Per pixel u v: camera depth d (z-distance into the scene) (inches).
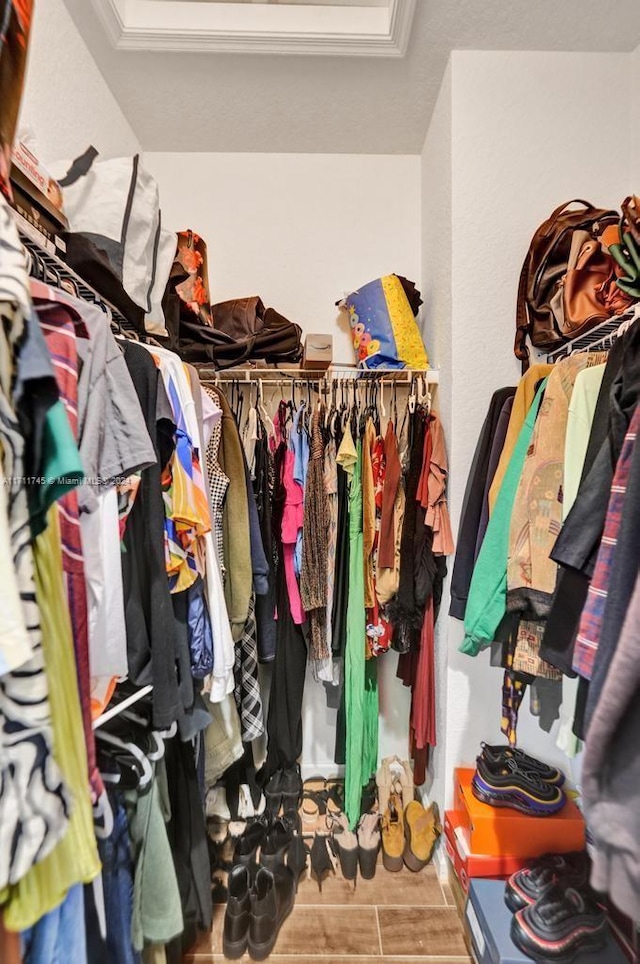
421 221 68.7
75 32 49.6
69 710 21.3
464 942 45.4
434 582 54.7
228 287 69.7
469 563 47.3
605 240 42.4
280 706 57.7
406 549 53.3
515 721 46.1
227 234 69.6
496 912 41.1
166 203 69.4
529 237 53.0
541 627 38.3
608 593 24.0
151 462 28.0
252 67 54.4
